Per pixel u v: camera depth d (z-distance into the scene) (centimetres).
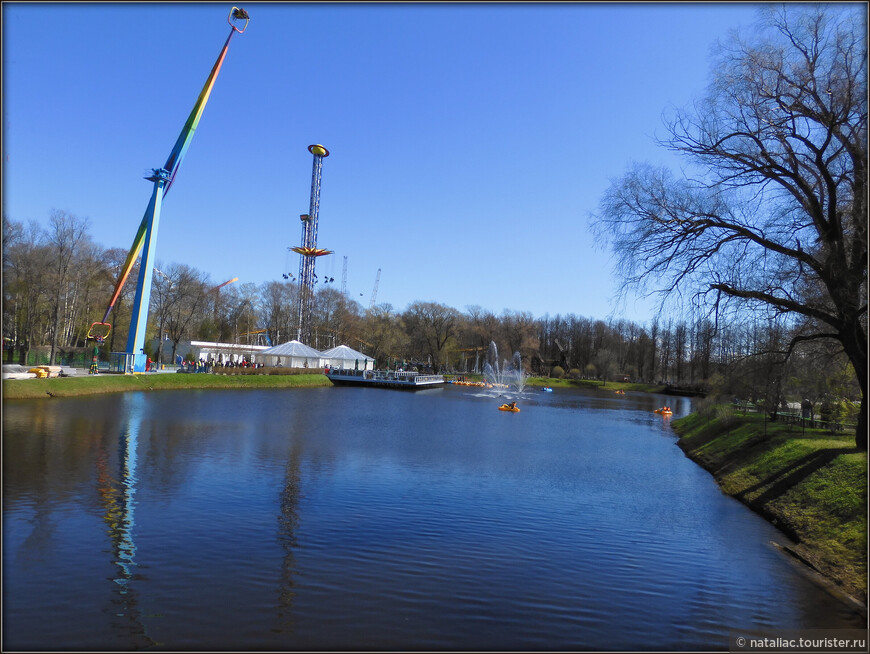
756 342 2288
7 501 1429
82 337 7575
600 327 13550
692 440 3369
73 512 1374
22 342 6366
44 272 5338
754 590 1100
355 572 1101
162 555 1136
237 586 1008
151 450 2220
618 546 1348
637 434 3934
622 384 12069
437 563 1173
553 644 859
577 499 1812
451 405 5744
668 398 9350
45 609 888
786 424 2752
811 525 1438
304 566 1117
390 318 12938
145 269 5334
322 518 1443
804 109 1750
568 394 9462
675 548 1350
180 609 910
